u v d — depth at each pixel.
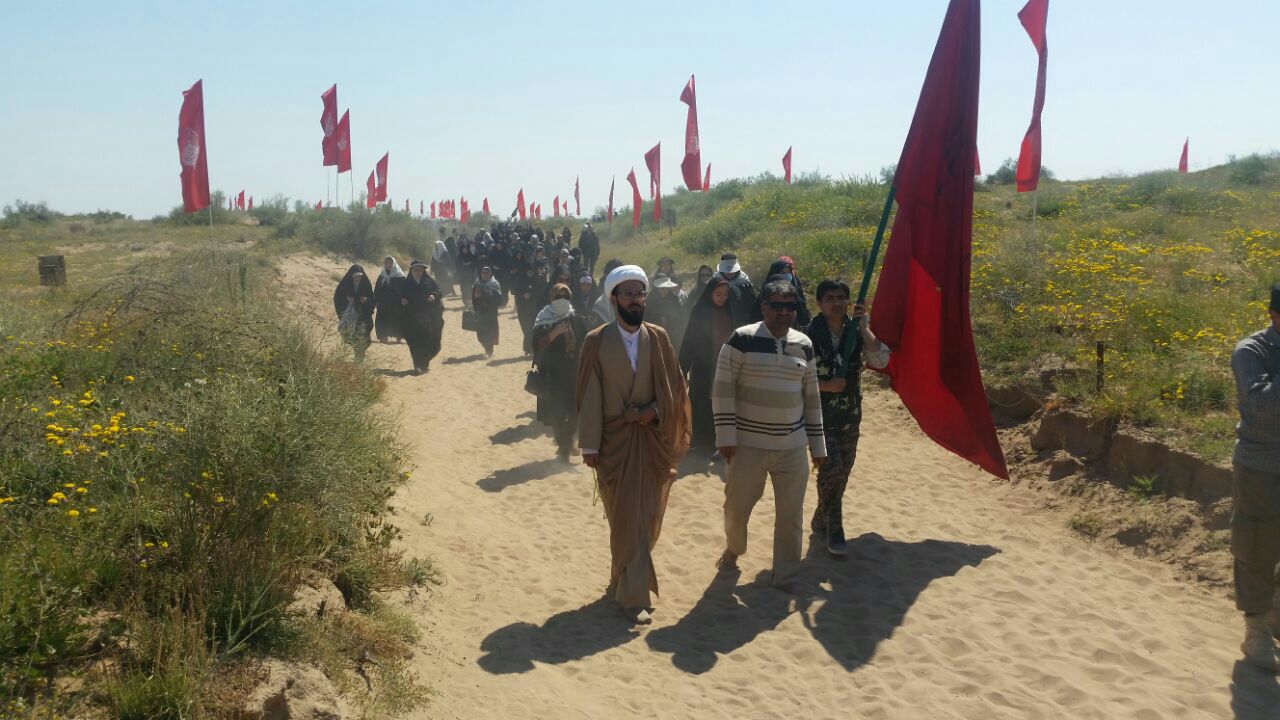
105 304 8.59
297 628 3.87
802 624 5.21
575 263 16.38
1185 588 5.35
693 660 4.84
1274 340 4.41
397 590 5.20
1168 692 4.30
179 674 3.16
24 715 2.89
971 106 5.84
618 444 5.43
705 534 6.66
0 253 25.81
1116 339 8.70
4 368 6.45
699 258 22.11
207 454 4.28
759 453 5.53
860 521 6.77
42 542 3.66
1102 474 6.72
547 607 5.50
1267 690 4.29
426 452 8.88
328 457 4.90
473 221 55.12
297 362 6.86
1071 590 5.45
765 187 35.97
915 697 4.39
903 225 6.16
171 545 3.95
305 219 32.53
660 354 5.47
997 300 10.71
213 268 11.46
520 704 4.20
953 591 5.52
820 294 6.04
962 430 6.40
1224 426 6.38
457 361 14.54
